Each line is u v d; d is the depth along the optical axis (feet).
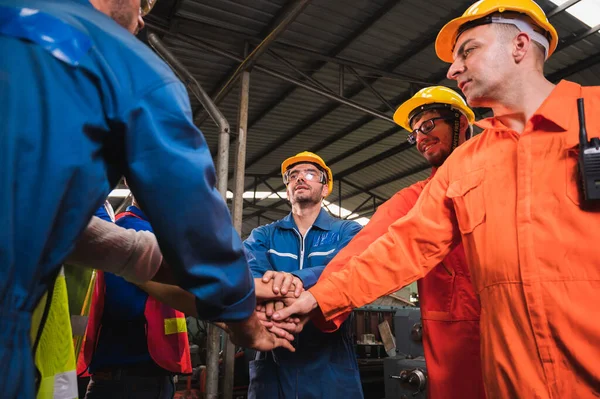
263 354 7.32
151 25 18.88
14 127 1.69
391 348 10.98
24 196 1.70
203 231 2.22
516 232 3.61
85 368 6.60
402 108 7.54
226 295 2.44
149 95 2.11
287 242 8.18
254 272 7.70
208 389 13.98
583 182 3.18
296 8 16.01
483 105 4.27
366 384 14.94
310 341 7.04
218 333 14.47
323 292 4.89
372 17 20.71
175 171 2.10
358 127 32.83
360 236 6.03
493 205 3.84
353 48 23.06
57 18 1.91
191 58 22.25
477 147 4.35
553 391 3.23
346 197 50.49
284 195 49.67
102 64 1.98
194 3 18.62
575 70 23.36
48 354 2.58
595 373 3.07
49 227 1.76
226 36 20.84
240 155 18.01
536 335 3.33
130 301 6.12
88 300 3.92
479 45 4.10
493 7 4.03
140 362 6.12
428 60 24.31
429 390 5.42
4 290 1.64
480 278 3.89
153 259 3.35
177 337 6.37
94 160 1.96
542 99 3.93
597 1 18.70
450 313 5.36
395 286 4.67
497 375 3.59
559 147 3.49
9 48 1.77
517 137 3.92
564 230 3.33
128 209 6.48
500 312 3.62
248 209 53.62
